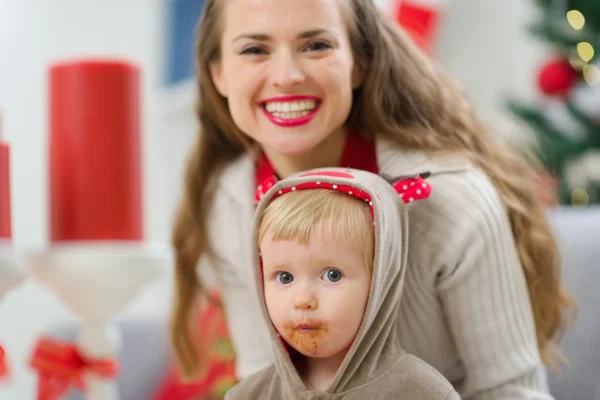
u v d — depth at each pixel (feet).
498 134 3.63
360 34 3.06
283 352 2.38
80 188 3.16
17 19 5.98
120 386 5.53
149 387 5.60
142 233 3.28
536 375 3.00
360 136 3.17
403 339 3.01
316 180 2.37
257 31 2.81
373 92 3.09
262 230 2.38
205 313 4.92
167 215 6.93
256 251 2.41
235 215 3.45
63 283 3.10
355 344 2.31
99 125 3.17
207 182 3.61
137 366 5.64
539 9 6.13
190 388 5.31
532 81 7.00
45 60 6.24
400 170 3.01
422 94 3.22
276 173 3.29
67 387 3.32
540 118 5.97
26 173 6.05
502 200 3.16
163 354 5.71
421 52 3.37
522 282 3.04
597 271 4.85
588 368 4.69
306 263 2.30
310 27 2.79
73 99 3.17
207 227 3.63
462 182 2.96
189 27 6.91
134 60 6.92
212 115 3.48
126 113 3.22
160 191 6.95
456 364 3.17
